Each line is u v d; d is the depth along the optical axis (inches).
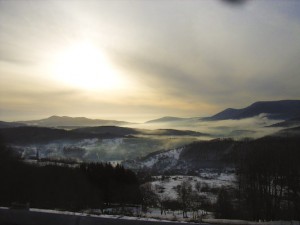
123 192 1811.0
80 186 1654.8
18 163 1855.3
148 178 3056.1
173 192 2257.6
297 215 1122.0
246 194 1560.0
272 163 1850.4
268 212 1236.5
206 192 2138.3
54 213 143.3
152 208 1593.3
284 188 1552.7
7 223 145.6
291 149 1982.0
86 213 156.0
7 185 1065.5
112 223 135.7
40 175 1708.9
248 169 1936.5
